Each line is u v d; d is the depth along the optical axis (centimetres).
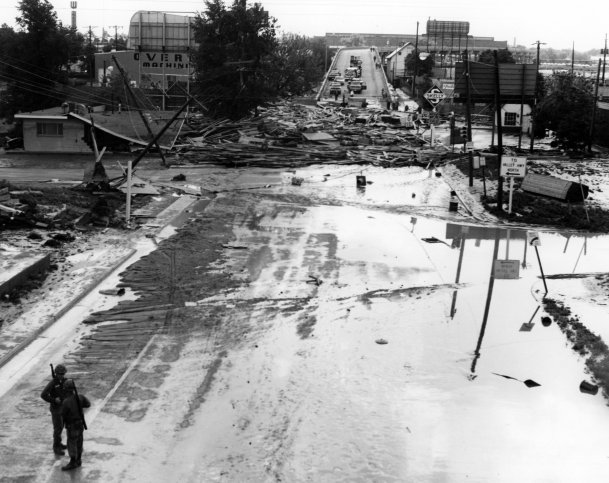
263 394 1973
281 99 12606
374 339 2389
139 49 9162
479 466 1641
